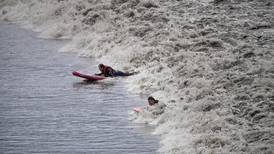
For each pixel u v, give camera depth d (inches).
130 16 4995.1
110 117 3088.1
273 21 4448.8
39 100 3405.5
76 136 2839.6
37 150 2687.0
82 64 4180.6
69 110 3221.0
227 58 3612.2
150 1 5196.9
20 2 6225.4
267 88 3029.0
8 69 4067.4
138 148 2659.9
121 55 4151.1
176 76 3518.7
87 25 5054.1
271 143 2428.6
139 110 3095.5
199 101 2999.5
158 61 3865.7
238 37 4069.9
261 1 5137.8
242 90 3056.1
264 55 3590.1
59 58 4360.2
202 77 3380.9
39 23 5541.3
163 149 2623.0
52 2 5915.4
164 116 2952.8
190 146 2571.4
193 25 4461.1
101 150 2657.5
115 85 3671.3
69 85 3690.9
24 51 4569.4
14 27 5536.4
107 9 5290.4
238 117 2751.0
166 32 4355.3
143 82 3607.3
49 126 2984.7
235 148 2448.3
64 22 5310.0
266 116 2691.9
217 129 2664.9
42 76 3900.1
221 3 5113.2
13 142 2787.9
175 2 5251.0
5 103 3363.7
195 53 3816.4
